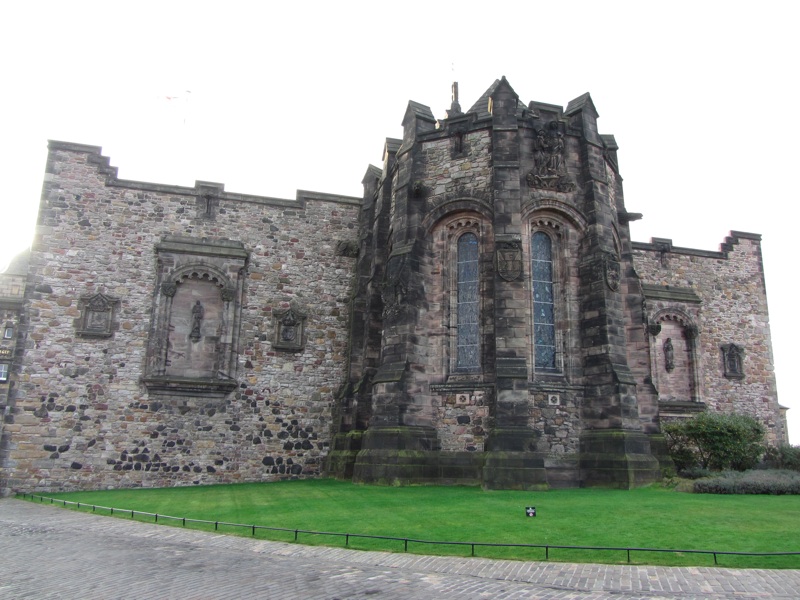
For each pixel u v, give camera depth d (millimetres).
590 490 19625
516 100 23438
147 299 28000
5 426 25703
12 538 13969
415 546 12211
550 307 23094
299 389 29078
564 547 10977
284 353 29266
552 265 23328
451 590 9453
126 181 28812
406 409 21766
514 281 21250
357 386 26078
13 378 26141
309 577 10234
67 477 25859
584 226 23188
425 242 23703
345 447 26031
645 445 21188
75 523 16156
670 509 15375
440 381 22516
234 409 28109
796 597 8969
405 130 25453
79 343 26984
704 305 36875
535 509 14898
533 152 23344
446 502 16891
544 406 21500
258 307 29406
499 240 21625
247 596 9102
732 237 38438
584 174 23547
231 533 14133
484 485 19453
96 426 26500
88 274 27672
